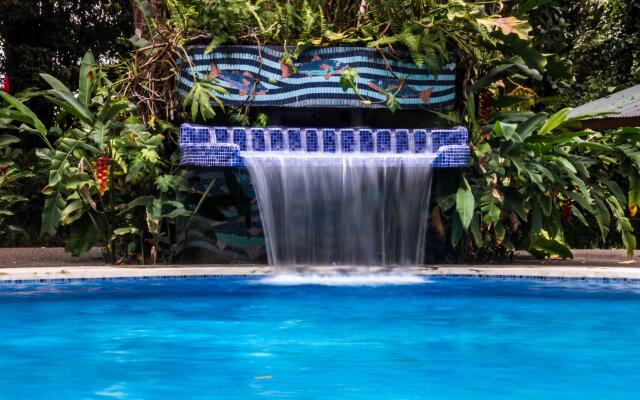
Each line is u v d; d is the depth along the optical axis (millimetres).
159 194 9867
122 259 10023
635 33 19141
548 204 9672
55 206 9148
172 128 10008
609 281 8539
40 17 17391
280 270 9031
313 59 9875
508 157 9656
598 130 15211
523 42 10070
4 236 14469
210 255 10234
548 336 5297
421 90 10062
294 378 4055
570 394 3748
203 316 6125
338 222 9141
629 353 4734
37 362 4449
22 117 9695
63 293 7484
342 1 10219
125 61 10719
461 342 5066
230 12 9727
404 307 6633
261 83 9883
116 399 3633
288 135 9336
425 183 9273
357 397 3674
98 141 9359
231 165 9109
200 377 4070
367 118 10562
